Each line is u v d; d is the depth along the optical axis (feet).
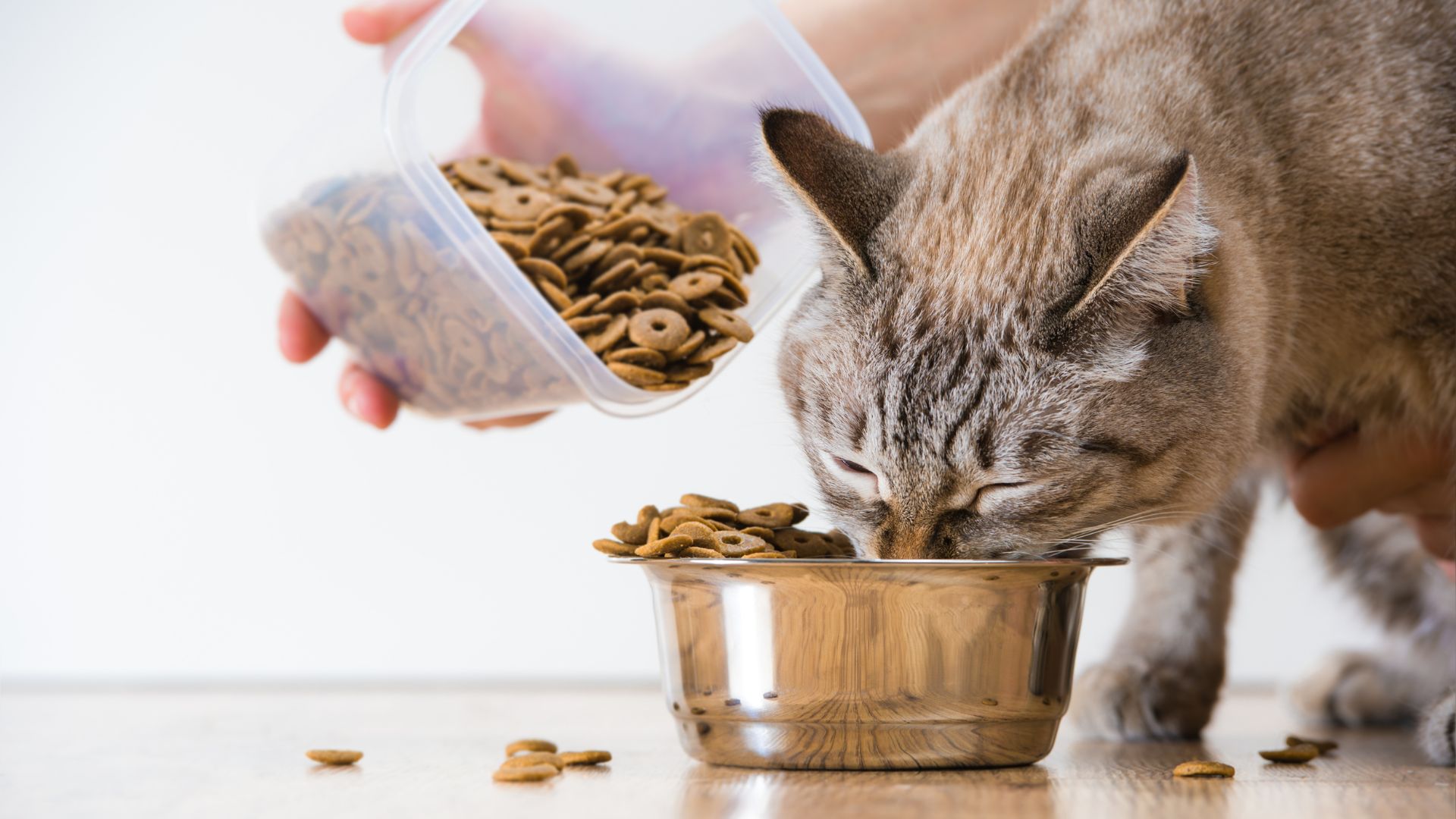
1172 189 1.59
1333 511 1.96
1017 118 1.84
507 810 1.41
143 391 2.97
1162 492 1.73
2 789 1.54
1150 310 1.68
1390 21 1.82
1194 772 1.57
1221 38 1.85
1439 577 2.16
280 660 2.99
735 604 1.56
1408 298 1.80
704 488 2.96
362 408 2.10
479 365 1.94
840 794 1.46
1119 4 1.94
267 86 3.00
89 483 2.97
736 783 1.52
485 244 1.80
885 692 1.54
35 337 2.97
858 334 1.74
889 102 2.36
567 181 2.14
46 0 2.99
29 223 2.97
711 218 2.04
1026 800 1.44
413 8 2.10
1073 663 1.61
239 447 2.98
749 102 2.12
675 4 2.16
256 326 2.98
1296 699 2.20
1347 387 1.91
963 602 1.54
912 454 1.70
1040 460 1.66
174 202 2.98
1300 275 1.81
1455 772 1.63
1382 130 1.78
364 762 1.70
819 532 1.68
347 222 1.95
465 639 3.00
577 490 2.99
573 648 3.00
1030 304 1.67
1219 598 1.96
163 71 2.99
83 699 2.42
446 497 3.00
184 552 2.97
